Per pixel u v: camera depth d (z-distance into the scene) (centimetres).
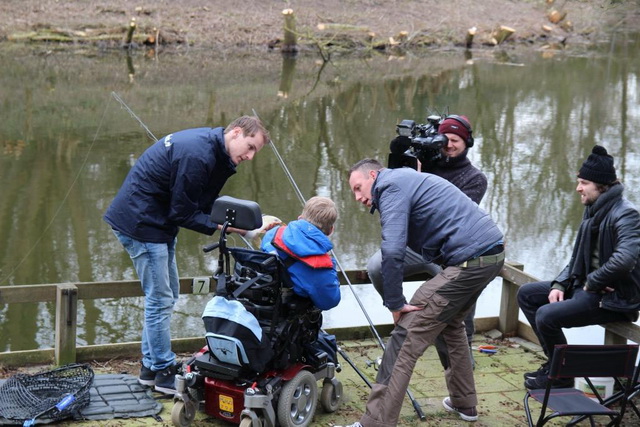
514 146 1242
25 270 737
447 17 2453
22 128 1230
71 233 823
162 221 387
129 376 418
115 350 447
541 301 434
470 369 393
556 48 2355
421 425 390
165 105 1443
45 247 788
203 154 374
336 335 495
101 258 766
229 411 365
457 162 449
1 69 1738
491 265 361
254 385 353
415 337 361
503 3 2592
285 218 920
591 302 404
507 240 902
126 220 385
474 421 395
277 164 1120
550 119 1413
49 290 429
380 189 365
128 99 1484
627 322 407
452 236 360
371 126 1348
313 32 2241
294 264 359
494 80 1806
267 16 2297
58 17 2131
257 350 350
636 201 989
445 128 445
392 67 2014
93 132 1220
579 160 1172
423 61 2133
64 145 1139
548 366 423
